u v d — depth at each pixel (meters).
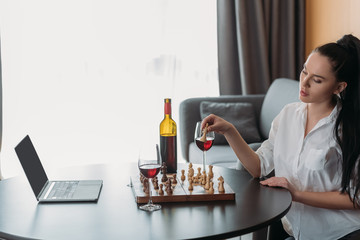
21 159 1.87
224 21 4.99
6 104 4.89
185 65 5.13
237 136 2.19
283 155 2.21
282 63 5.11
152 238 1.49
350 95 2.01
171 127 2.21
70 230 1.56
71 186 2.01
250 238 2.70
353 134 1.99
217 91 5.20
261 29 4.95
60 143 5.09
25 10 4.81
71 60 4.98
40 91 4.97
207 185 1.89
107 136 5.16
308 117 2.18
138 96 5.14
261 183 2.06
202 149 2.12
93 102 5.10
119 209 1.75
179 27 5.07
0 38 4.77
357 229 2.04
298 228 2.18
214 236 1.52
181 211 1.73
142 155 1.80
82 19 4.93
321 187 2.12
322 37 4.63
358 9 3.90
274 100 4.15
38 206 1.79
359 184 1.95
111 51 5.03
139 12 5.00
